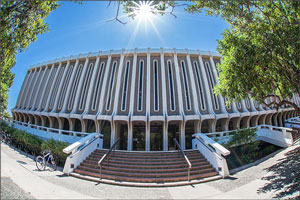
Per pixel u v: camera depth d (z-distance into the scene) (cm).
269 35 746
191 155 1166
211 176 887
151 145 2095
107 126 2116
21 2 532
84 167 946
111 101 2048
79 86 2284
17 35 572
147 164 1013
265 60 818
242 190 650
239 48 834
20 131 1697
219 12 774
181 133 1911
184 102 2031
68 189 641
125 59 2228
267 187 638
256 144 1391
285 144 1380
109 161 1038
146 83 2059
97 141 1320
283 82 1005
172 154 1188
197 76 2211
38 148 1395
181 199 605
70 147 955
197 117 1916
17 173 703
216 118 1995
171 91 2069
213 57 2356
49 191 586
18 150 1331
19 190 539
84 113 2084
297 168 752
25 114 3023
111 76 2181
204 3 697
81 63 2483
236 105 2303
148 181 812
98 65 2338
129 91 2059
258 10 838
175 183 786
